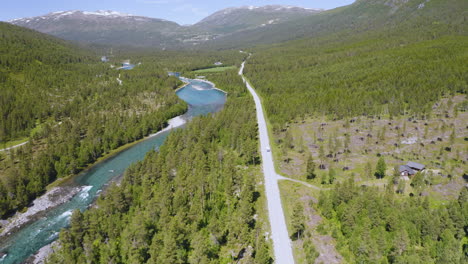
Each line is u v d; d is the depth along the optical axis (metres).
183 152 109.50
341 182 90.94
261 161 109.94
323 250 62.06
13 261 68.50
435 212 67.31
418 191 81.19
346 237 65.00
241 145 117.38
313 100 173.25
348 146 117.69
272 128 146.25
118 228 69.94
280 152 117.62
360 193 77.94
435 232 61.22
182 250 61.38
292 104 170.38
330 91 186.38
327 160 106.62
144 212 75.50
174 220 64.94
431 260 55.66
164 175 91.19
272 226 71.50
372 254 56.28
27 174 99.50
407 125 133.12
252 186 83.06
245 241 63.94
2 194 87.44
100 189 100.88
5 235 77.44
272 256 61.53
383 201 71.56
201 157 103.50
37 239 75.94
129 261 59.75
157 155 108.19
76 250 62.47
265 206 79.88
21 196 89.44
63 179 107.94
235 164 107.50
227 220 72.19
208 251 61.56
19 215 85.75
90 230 67.81
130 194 83.12
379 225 65.50
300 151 117.19
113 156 129.00
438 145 110.44
